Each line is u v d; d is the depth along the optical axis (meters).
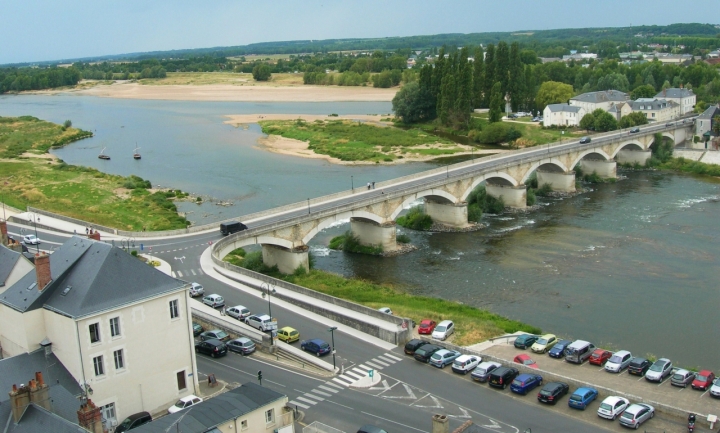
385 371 76.12
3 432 51.09
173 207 180.38
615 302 111.94
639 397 68.00
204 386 71.81
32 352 63.75
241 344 80.31
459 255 142.50
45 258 65.25
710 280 121.62
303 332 87.00
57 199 185.88
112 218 166.62
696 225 157.88
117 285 64.94
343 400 69.00
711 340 95.44
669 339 96.06
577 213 174.88
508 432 62.31
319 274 128.38
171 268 111.50
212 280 106.56
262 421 57.78
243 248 148.88
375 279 128.38
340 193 157.50
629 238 149.62
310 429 61.72
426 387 72.12
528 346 87.25
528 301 113.44
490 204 180.50
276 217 139.62
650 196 190.00
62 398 57.31
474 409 67.06
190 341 70.00
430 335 90.44
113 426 64.12
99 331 62.47
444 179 161.25
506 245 148.62
